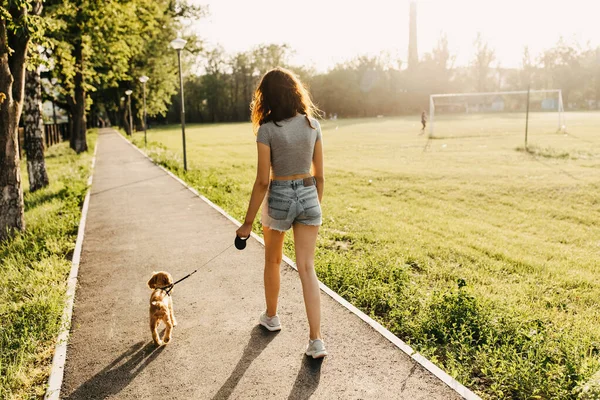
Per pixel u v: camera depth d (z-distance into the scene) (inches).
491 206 463.8
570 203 466.3
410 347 150.4
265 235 150.0
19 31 287.0
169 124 3735.2
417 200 499.8
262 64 3799.2
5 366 144.5
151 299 157.6
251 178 655.8
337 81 3799.2
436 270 265.9
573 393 128.6
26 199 476.4
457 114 3275.1
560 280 256.7
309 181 137.2
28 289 210.8
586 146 976.3
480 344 167.5
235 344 156.9
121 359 149.8
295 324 170.4
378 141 1294.3
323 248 303.9
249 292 203.9
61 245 284.5
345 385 131.4
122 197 461.7
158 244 287.7
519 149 946.1
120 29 752.3
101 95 1728.6
